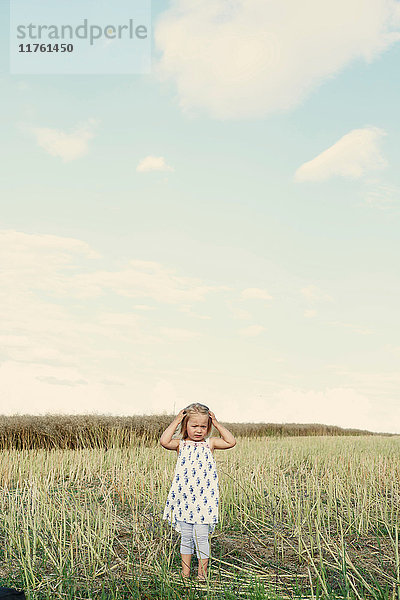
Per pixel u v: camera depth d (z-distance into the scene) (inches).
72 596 180.4
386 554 219.3
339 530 253.8
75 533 234.4
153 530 252.4
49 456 465.1
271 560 217.3
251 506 291.3
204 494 203.8
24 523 247.0
